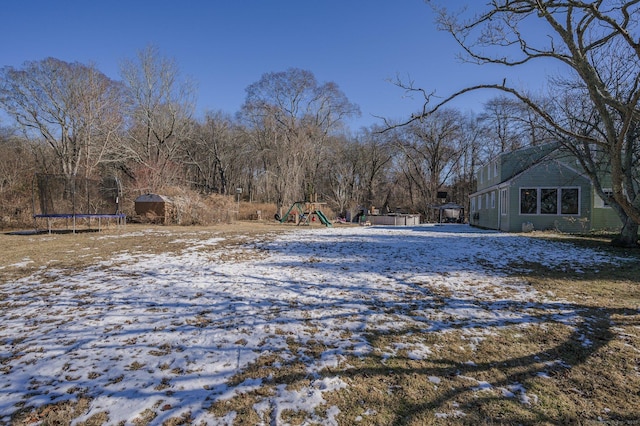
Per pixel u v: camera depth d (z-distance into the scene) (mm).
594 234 15172
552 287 6164
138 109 30172
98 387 2881
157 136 30719
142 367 3201
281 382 3018
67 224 17516
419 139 39656
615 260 8703
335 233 16344
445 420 2590
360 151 42156
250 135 40188
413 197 43781
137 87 29969
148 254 9227
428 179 42375
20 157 24797
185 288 5824
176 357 3400
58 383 2934
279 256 9195
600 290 6000
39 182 15625
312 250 10297
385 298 5434
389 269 7531
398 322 4449
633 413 2707
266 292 5652
